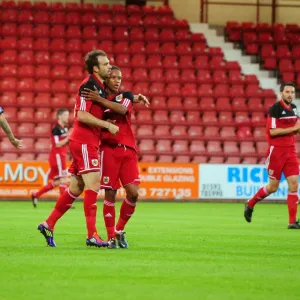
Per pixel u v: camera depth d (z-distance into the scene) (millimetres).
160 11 98125
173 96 86500
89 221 31938
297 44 97688
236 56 96562
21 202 71250
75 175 32031
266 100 88625
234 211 62719
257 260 29125
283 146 45875
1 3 95188
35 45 90125
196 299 20312
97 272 24781
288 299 20609
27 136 79938
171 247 33594
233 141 82938
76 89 85750
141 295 20766
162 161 80625
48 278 23391
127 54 91125
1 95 83625
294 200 45781
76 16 95000
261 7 101750
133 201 32656
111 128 30516
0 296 20297
